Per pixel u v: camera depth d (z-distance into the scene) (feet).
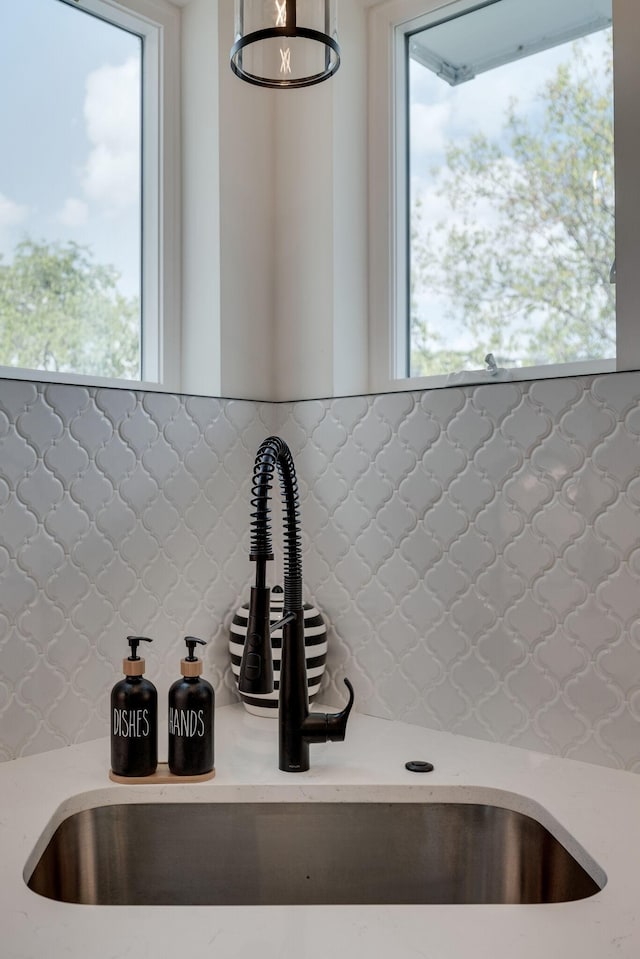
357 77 5.86
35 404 4.44
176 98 5.79
